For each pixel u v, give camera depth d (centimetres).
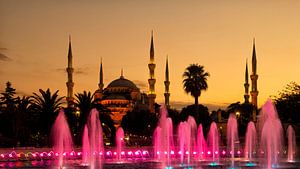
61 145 6334
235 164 5272
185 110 11731
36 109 7812
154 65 15512
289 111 9294
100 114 8494
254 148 7856
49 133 7750
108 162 5603
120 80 17500
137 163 5416
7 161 5522
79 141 8019
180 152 7800
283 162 5622
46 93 7912
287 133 8112
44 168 4466
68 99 14138
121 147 7562
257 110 13250
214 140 9119
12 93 10294
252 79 15525
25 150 6034
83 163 5366
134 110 14600
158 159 6488
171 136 7944
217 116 13625
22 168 4447
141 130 12344
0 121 7862
